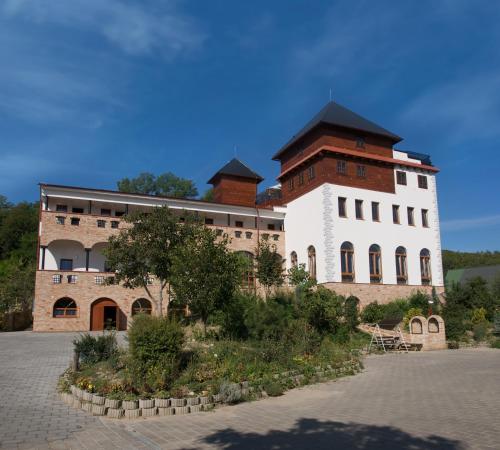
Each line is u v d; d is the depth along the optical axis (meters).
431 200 40.97
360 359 18.23
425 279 39.22
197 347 14.23
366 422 8.58
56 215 33.00
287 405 10.59
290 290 27.61
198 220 24.84
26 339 24.38
